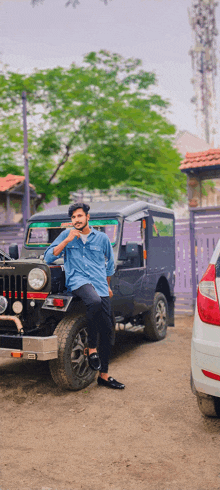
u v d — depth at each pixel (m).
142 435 3.48
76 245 4.48
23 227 11.48
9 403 4.25
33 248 6.33
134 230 6.86
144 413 3.94
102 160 19.91
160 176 19.98
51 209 6.72
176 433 3.50
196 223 10.09
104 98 19.53
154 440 3.38
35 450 3.23
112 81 20.22
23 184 19.23
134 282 5.98
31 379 5.04
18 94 19.28
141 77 20.05
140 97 20.41
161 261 7.08
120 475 2.85
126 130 19.31
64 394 4.50
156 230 6.91
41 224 6.35
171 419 3.79
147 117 20.19
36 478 2.81
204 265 9.98
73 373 4.51
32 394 4.50
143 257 6.40
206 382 3.28
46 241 6.34
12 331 4.59
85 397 4.39
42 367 5.58
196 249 10.12
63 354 4.41
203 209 9.99
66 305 4.33
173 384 4.75
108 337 4.62
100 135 19.59
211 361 3.24
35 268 4.42
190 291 10.10
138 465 2.98
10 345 4.35
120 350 6.41
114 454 3.15
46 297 4.43
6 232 11.60
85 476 2.84
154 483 2.74
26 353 4.24
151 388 4.63
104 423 3.73
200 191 11.02
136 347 6.60
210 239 9.96
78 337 4.64
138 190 19.78
